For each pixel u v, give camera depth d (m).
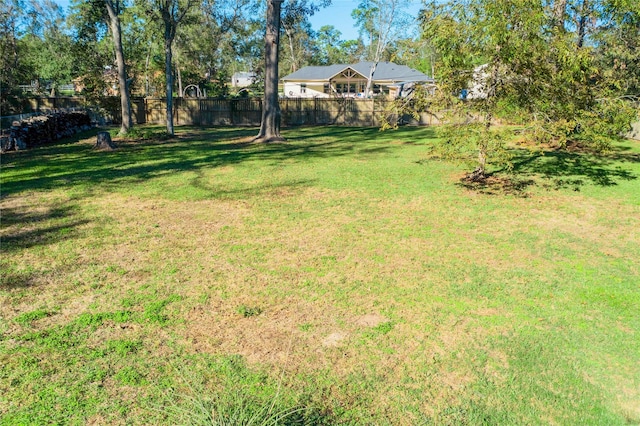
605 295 4.53
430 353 3.53
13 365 3.30
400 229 6.55
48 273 4.95
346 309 4.20
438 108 8.78
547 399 3.03
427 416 2.85
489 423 2.80
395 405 2.95
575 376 3.27
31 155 13.65
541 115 8.23
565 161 12.28
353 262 5.32
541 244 5.98
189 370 3.25
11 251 5.58
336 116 25.61
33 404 2.89
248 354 3.48
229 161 12.30
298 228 6.57
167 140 17.61
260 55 44.41
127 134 18.12
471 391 3.10
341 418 2.82
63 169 11.09
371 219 7.02
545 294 4.54
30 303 4.27
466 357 3.48
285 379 3.18
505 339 3.73
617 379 3.24
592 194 8.63
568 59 7.79
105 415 2.80
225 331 3.80
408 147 15.41
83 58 23.41
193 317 4.03
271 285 4.69
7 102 26.22
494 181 9.70
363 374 3.26
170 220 6.92
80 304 4.25
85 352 3.47
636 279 4.90
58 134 17.94
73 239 6.04
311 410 2.86
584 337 3.77
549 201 8.12
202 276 4.91
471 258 5.48
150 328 3.84
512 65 8.30
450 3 8.31
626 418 2.86
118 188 8.98
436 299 4.41
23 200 8.04
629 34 13.17
